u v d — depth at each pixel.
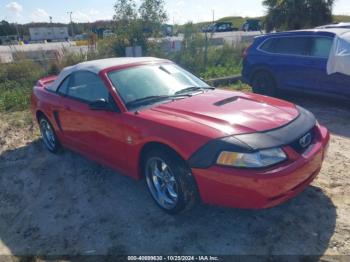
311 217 3.43
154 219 3.63
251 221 3.44
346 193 3.83
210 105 3.70
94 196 4.24
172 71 4.55
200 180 3.11
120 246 3.30
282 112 3.58
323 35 7.02
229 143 2.98
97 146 4.28
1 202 4.50
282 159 3.03
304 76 7.30
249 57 8.42
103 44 14.36
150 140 3.41
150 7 13.97
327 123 6.34
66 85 4.84
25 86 11.26
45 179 4.85
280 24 19.19
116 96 3.89
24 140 6.39
